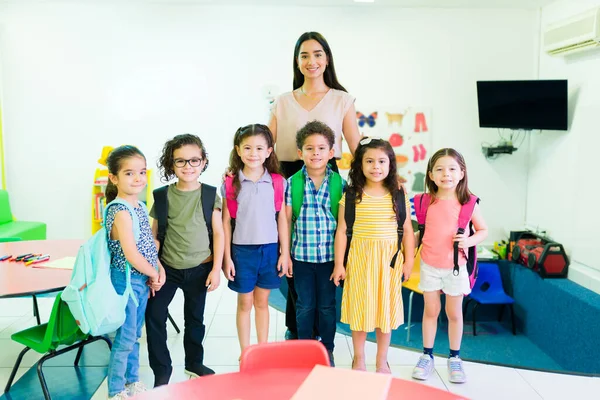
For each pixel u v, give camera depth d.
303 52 2.67
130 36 5.25
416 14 5.23
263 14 5.25
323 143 2.48
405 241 2.62
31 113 5.31
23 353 2.62
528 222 5.39
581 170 4.34
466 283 2.63
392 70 5.29
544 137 5.03
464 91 5.32
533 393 2.56
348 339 3.31
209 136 5.41
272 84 5.33
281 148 2.84
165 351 2.54
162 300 2.51
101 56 5.27
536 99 4.63
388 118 5.34
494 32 5.25
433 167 2.62
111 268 2.32
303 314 2.68
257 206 2.53
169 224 2.48
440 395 1.27
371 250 2.52
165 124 5.38
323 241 2.60
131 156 2.29
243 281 2.57
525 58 5.28
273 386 1.34
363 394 1.24
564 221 4.63
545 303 4.30
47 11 5.18
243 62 5.31
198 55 5.30
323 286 2.66
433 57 5.28
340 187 2.63
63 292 2.20
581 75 4.40
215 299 4.16
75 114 5.33
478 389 2.60
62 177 5.41
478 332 4.69
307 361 1.55
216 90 5.35
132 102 5.34
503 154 5.38
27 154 5.36
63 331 2.35
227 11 5.25
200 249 2.48
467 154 5.40
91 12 5.20
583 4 4.38
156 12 5.24
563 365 3.98
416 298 4.76
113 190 2.44
